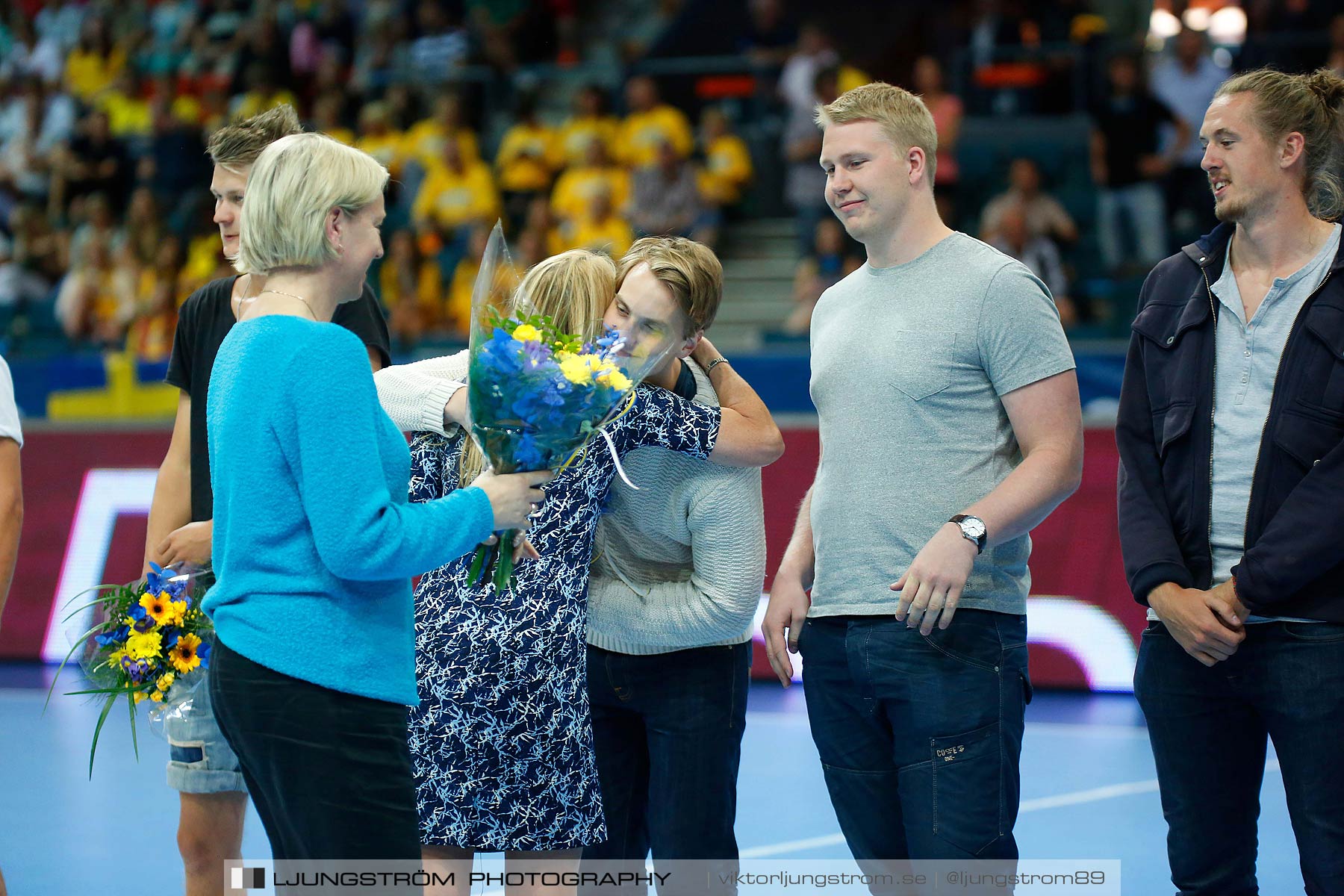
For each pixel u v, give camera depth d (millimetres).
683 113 26031
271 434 5195
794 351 19281
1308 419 6336
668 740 6836
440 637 6195
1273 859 9523
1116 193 21516
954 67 24125
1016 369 6430
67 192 26594
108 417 21062
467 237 23406
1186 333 6789
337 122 26188
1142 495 6867
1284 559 6160
